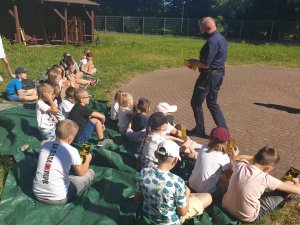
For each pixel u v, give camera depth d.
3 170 4.67
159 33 44.88
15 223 3.57
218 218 3.75
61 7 23.50
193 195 3.83
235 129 6.91
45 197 3.80
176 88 10.89
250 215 3.68
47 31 24.17
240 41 33.94
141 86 11.00
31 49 18.80
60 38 24.56
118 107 6.24
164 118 4.54
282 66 16.80
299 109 8.62
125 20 45.69
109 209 3.72
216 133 4.00
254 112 8.22
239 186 3.65
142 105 5.58
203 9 56.22
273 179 3.62
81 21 24.56
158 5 60.59
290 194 4.04
